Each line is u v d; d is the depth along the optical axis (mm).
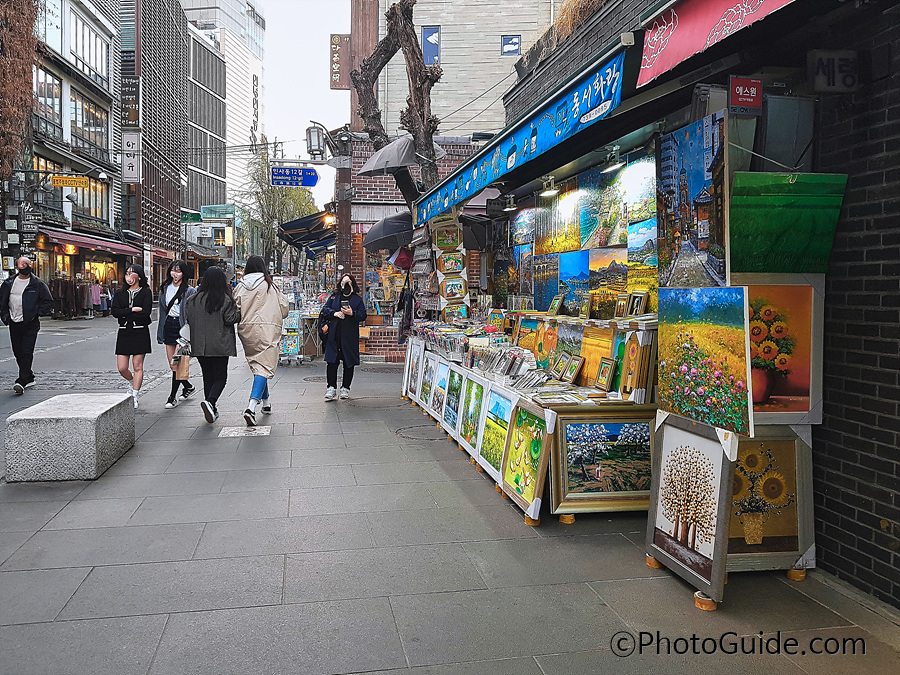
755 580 3375
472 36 17781
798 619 2973
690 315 3250
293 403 8375
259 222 44250
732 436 2967
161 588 3244
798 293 3293
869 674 2561
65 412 5102
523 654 2689
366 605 3090
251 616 2975
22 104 22859
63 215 29219
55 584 3275
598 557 3668
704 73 3639
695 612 3045
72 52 31438
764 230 3074
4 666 2561
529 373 4859
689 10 2738
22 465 4914
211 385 7211
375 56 11328
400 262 10539
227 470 5320
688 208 3252
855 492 3203
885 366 3010
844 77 3070
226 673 2529
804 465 3385
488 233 9141
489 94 17828
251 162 36375
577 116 3541
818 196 3082
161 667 2564
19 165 23438
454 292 8172
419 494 4758
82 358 13234
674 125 4465
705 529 3117
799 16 3238
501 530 4070
